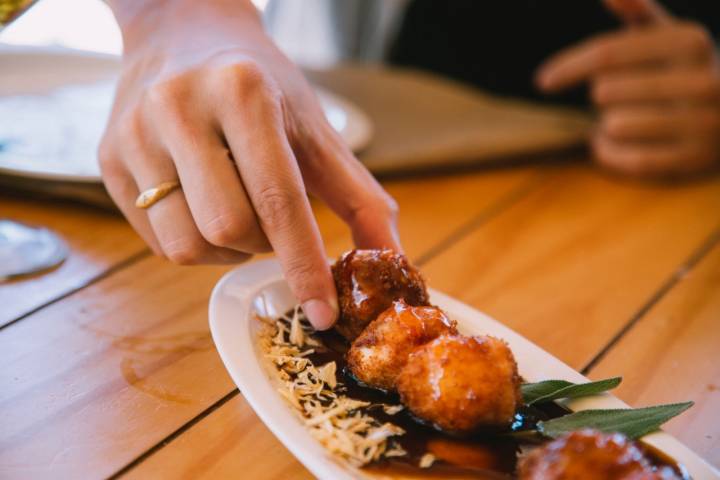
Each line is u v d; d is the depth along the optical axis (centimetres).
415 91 81
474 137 68
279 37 134
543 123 76
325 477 29
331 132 42
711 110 71
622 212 61
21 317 40
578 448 29
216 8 44
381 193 42
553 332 44
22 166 50
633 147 69
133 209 41
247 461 33
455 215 57
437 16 106
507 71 103
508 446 33
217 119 37
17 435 33
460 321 41
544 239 55
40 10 107
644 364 41
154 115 38
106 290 43
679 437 36
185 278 45
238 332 36
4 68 65
